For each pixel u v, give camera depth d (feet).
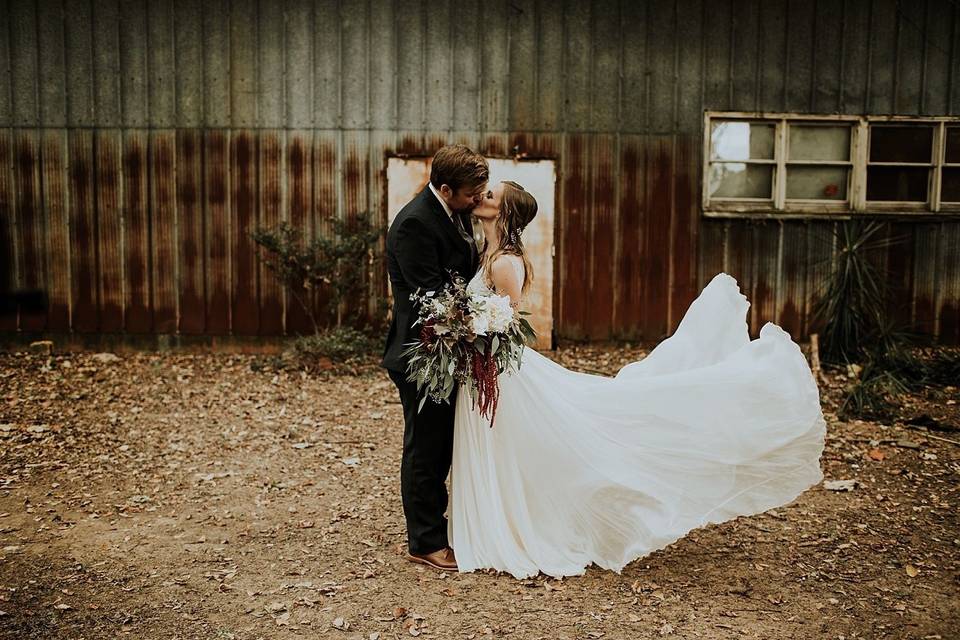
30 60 25.18
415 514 10.91
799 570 10.85
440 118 25.21
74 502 13.21
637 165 25.48
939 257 26.12
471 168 10.21
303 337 25.67
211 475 14.61
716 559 11.19
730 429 10.53
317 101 25.20
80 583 10.36
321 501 13.42
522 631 9.23
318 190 25.45
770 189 26.05
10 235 25.66
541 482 10.74
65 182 25.52
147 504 13.20
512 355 10.29
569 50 25.09
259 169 25.41
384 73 25.11
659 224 25.68
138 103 25.29
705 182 25.57
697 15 25.08
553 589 10.24
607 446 10.64
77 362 24.04
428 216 10.43
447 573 10.71
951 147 26.18
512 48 25.04
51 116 25.32
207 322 25.86
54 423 17.61
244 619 9.52
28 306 25.81
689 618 9.53
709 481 10.56
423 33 24.98
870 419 18.28
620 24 25.05
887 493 13.80
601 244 25.67
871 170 26.23
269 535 12.00
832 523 12.49
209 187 25.50
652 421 10.69
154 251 25.71
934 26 25.39
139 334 25.95
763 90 25.40
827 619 9.54
